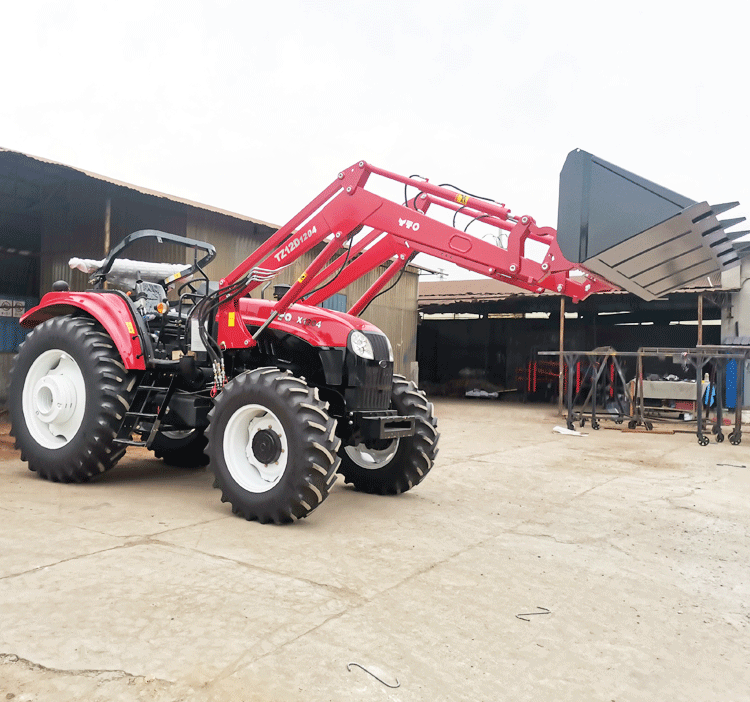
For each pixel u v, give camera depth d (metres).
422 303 16.67
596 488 5.80
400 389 5.11
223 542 3.53
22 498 4.30
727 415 14.15
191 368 4.76
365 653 2.30
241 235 9.97
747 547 4.03
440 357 21.39
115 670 2.08
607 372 16.14
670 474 6.76
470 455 7.66
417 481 5.02
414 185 4.33
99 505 4.21
